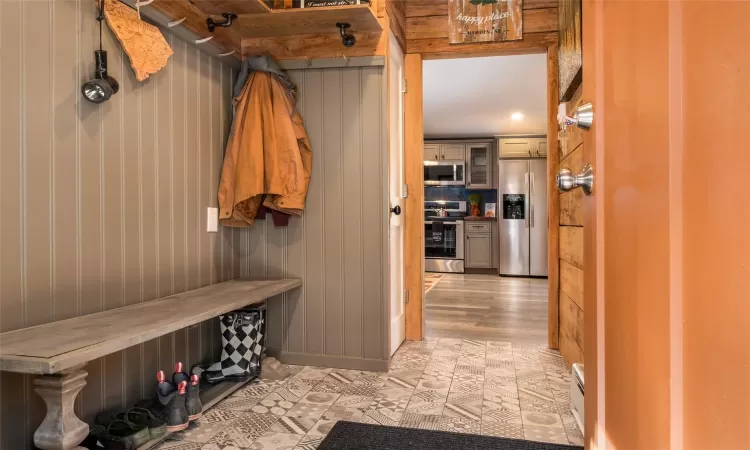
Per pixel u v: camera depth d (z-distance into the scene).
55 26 1.67
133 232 2.04
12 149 1.53
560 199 3.14
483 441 1.87
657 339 0.70
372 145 2.78
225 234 2.76
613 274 0.90
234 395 2.36
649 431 0.73
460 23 3.39
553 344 3.23
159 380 2.05
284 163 2.67
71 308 1.75
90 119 1.82
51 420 1.37
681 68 0.61
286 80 2.74
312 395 2.37
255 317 2.51
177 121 2.32
